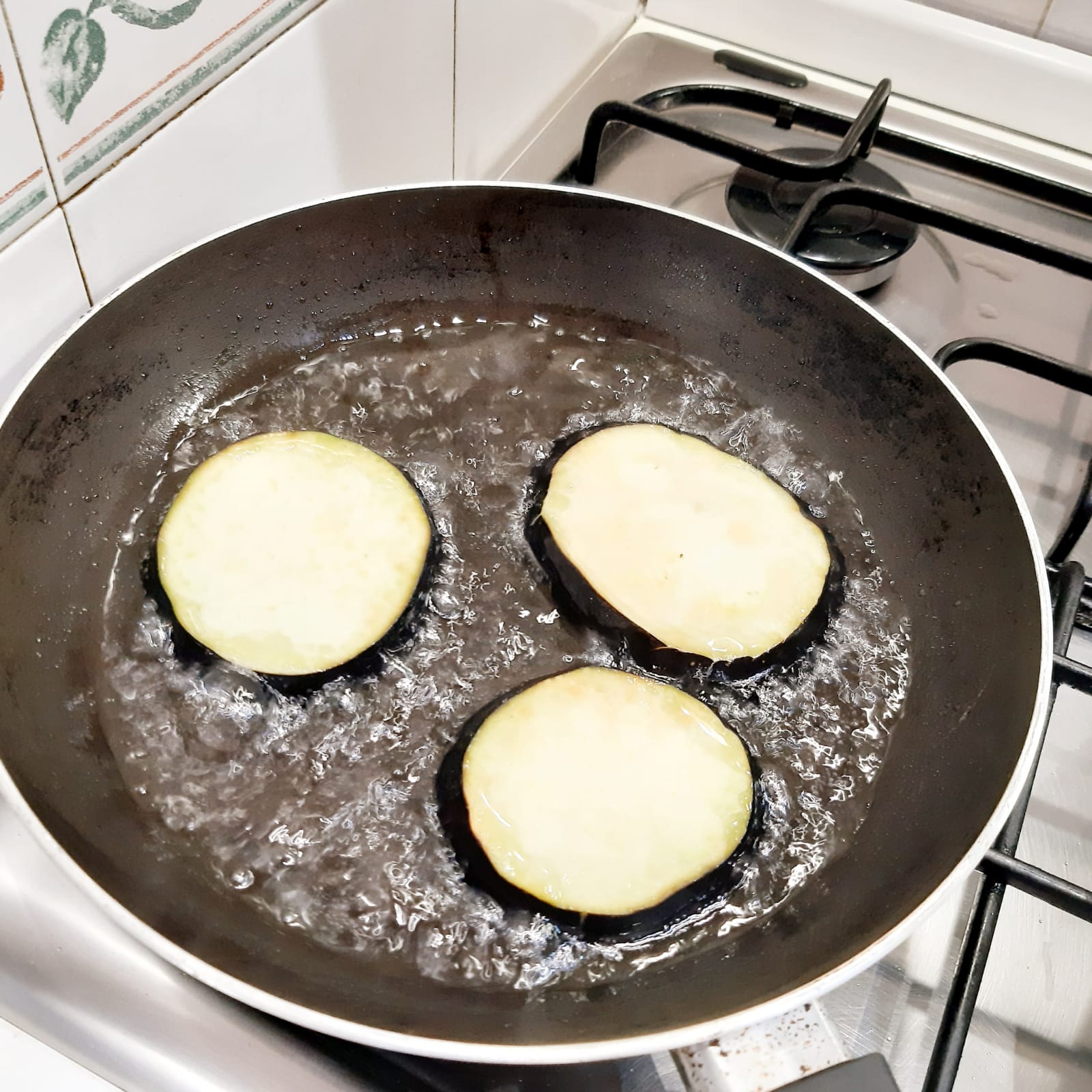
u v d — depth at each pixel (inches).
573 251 14.9
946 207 18.2
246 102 12.5
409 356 14.8
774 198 17.3
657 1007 9.8
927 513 13.3
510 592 12.6
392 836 10.9
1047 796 12.2
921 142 18.4
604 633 12.2
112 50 10.6
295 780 11.2
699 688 12.1
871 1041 10.5
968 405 13.1
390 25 13.9
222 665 11.5
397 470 13.0
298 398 14.2
